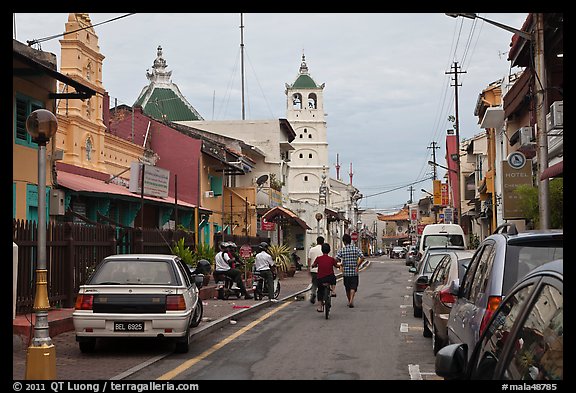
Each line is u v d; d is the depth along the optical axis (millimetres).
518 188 22031
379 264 66500
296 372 10352
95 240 16797
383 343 13305
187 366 10859
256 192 43531
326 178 80000
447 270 12141
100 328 11477
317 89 81062
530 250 7320
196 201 34000
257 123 52531
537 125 16547
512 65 27328
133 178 25109
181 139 34469
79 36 24328
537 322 4074
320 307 19266
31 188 17609
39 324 9219
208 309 19031
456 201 65938
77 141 24125
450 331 8539
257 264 22641
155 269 12227
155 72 56156
